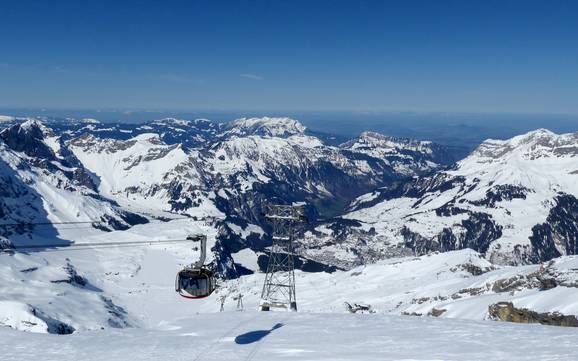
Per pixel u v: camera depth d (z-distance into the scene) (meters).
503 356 40.41
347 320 62.50
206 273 46.19
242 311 71.88
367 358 41.41
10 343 50.03
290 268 121.44
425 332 52.88
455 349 43.78
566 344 43.75
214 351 45.75
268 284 124.06
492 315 110.31
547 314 96.88
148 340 51.44
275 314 68.62
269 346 47.47
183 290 45.12
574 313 93.62
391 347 45.59
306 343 48.41
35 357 44.78
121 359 43.53
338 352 44.09
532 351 41.62
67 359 43.94
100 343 50.16
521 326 55.38
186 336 53.41
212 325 60.66
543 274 133.88
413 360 40.28
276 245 125.25
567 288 109.88
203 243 46.84
